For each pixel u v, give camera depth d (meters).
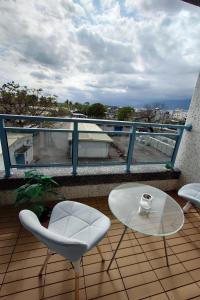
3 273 1.26
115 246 1.56
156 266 1.40
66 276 1.27
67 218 1.27
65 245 0.77
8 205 2.00
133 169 2.39
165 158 2.53
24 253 1.42
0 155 1.97
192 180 2.31
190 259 1.49
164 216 1.31
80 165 2.21
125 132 2.17
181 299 1.19
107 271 1.33
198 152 2.20
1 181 1.88
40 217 1.76
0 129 1.74
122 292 1.20
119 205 1.37
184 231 1.81
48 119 1.83
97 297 1.16
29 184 1.70
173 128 2.35
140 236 1.69
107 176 2.20
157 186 2.50
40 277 1.25
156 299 1.18
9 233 1.62
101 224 1.22
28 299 1.11
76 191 2.19
